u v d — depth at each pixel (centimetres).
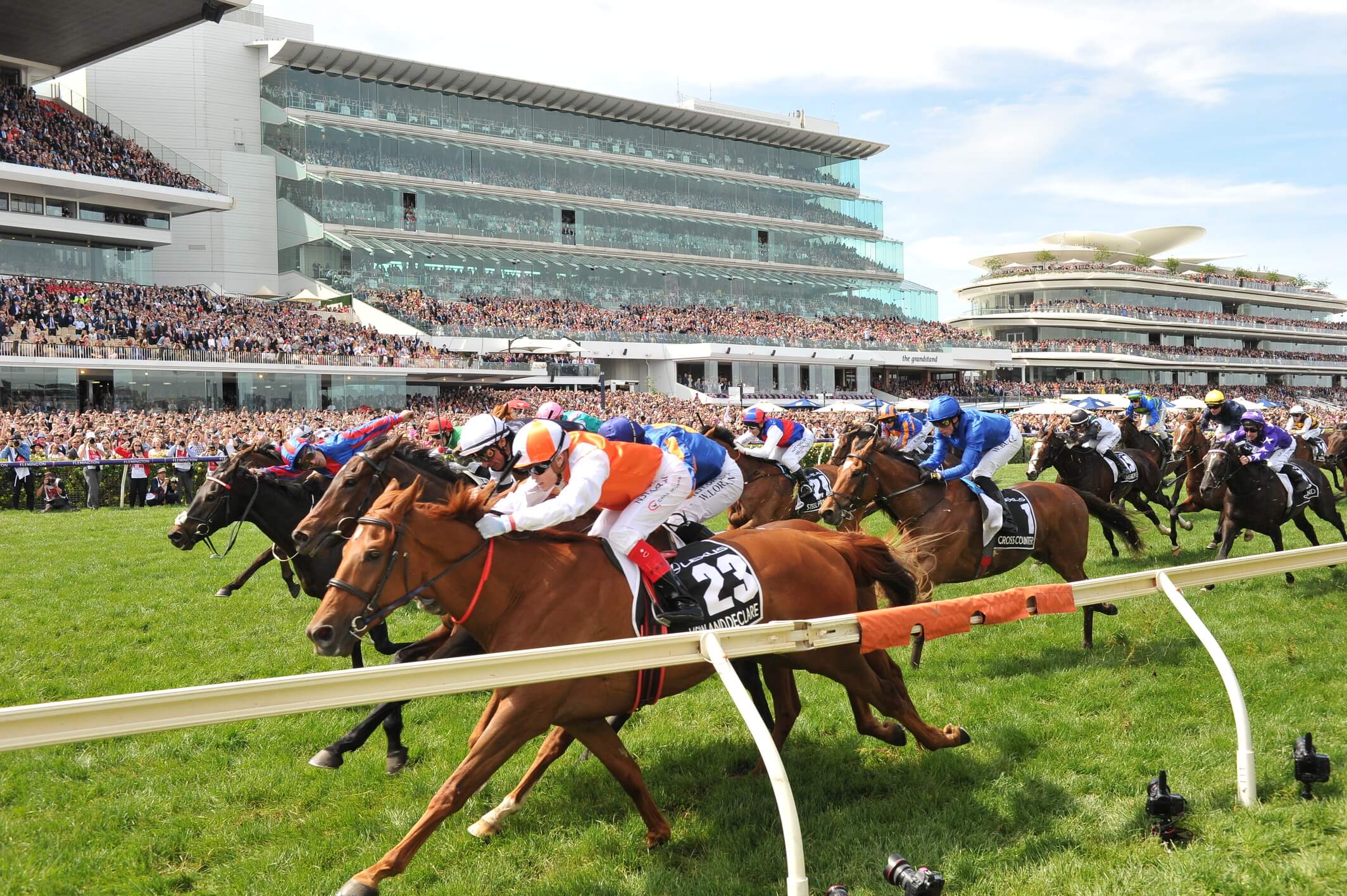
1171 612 714
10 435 1658
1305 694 519
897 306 5781
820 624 359
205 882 365
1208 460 812
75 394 2581
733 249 5375
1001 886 337
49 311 2688
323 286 4062
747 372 4625
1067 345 5844
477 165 4638
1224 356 6372
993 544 639
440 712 535
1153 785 377
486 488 391
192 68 4169
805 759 457
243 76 4291
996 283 6581
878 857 358
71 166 3153
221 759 473
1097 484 959
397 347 3372
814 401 3953
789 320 4925
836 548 453
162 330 2811
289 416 2492
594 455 376
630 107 5056
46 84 4266
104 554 1066
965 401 4672
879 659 434
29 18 3331
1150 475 1028
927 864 353
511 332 3919
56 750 480
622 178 5088
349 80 4394
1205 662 582
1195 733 472
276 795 434
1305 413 1504
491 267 4469
